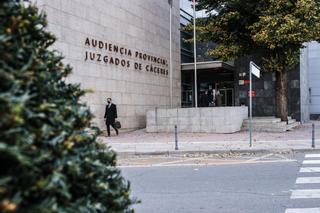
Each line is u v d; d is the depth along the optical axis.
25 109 2.27
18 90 2.29
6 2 2.57
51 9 18.48
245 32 25.16
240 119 23.38
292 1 22.50
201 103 35.75
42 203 2.14
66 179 2.41
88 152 2.78
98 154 2.98
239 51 25.47
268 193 8.55
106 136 21.16
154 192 8.92
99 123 21.55
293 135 20.73
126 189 3.17
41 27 2.98
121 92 23.75
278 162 12.87
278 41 22.48
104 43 22.33
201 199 8.19
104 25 22.42
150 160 14.12
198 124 22.48
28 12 2.78
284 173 10.81
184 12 35.53
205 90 37.84
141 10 26.39
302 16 22.45
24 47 2.54
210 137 20.14
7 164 2.06
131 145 17.42
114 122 21.25
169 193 8.80
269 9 22.59
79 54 20.27
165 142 18.41
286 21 21.95
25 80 2.37
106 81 22.38
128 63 24.61
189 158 14.47
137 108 25.34
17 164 2.07
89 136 2.92
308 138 19.19
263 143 17.34
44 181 2.16
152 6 27.86
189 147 16.41
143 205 7.77
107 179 3.00
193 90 37.16
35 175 2.17
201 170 11.68
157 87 28.09
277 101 25.84
